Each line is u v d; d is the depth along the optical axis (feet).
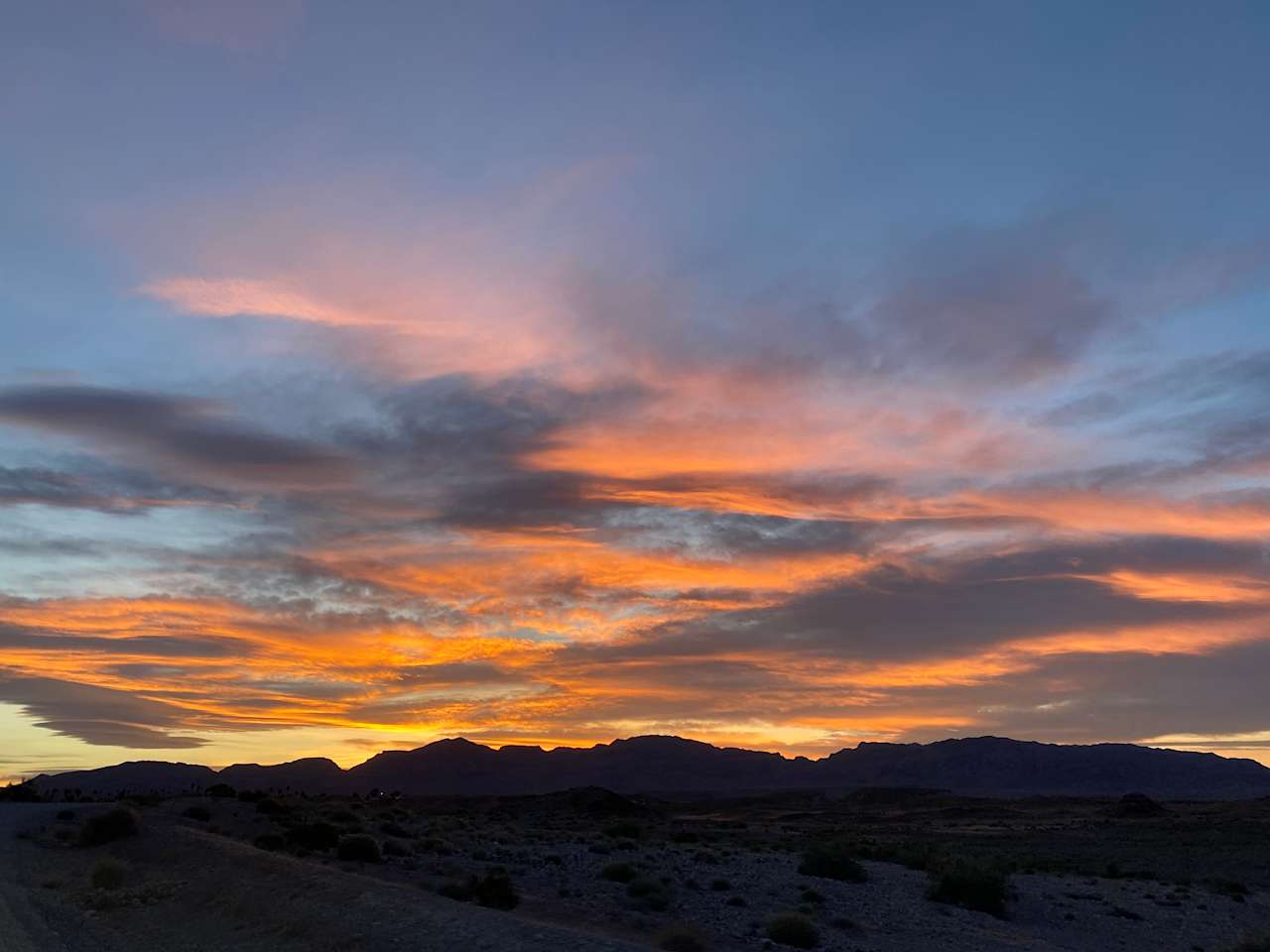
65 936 86.28
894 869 191.52
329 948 75.46
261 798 235.81
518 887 126.52
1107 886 193.77
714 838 265.95
